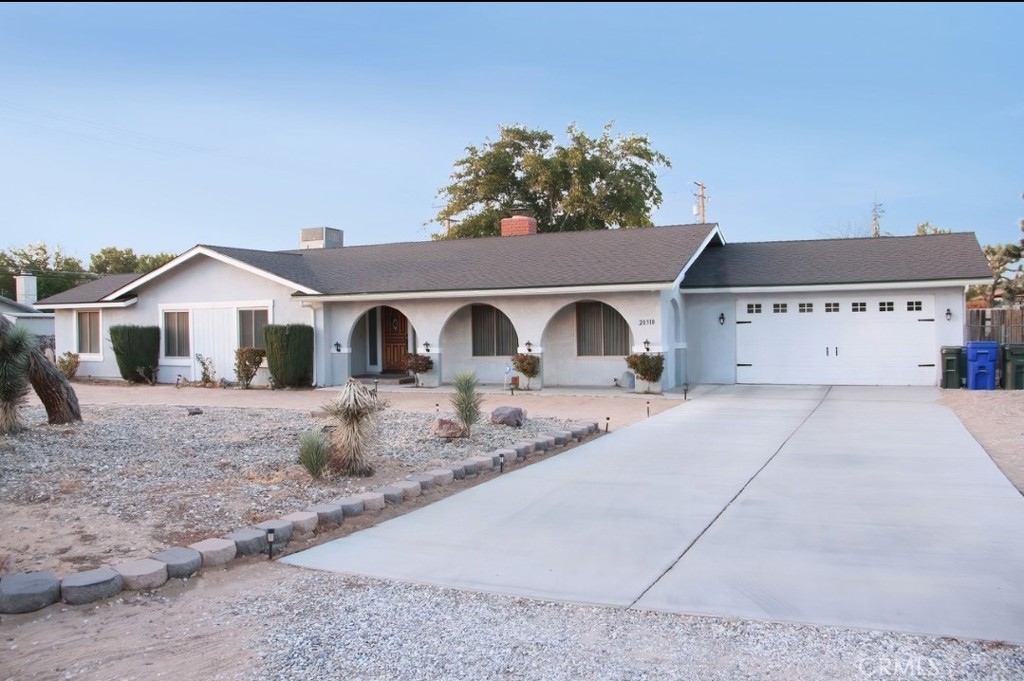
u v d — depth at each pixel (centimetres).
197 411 1448
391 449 1072
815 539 672
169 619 517
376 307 2258
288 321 2189
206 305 2288
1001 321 2105
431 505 817
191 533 687
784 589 554
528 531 716
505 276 1988
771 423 1360
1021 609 509
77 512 745
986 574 575
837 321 2002
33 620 516
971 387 1820
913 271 1906
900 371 1950
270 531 648
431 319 2089
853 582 565
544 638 481
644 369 1848
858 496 820
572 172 3800
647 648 464
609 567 611
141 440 1102
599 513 777
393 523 748
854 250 2119
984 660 438
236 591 570
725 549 650
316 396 1950
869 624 490
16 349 1093
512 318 2002
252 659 456
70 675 436
